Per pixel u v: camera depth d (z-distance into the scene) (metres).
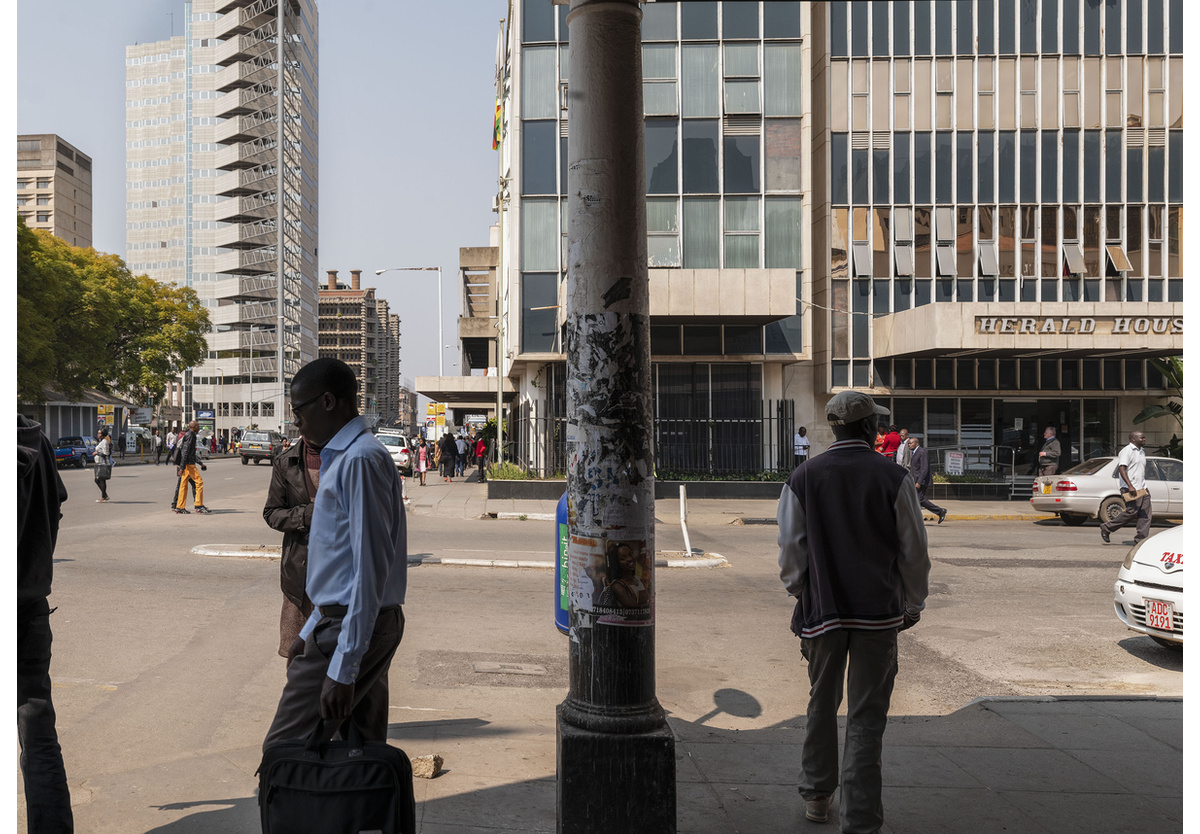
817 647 3.72
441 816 3.72
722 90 27.28
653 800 3.30
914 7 28.06
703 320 26.20
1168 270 28.02
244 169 125.12
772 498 23.77
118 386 56.69
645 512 3.41
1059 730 5.18
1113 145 28.06
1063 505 17.89
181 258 132.88
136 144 136.38
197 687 5.84
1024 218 28.06
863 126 28.16
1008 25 28.00
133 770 4.24
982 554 13.54
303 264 127.50
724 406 27.89
